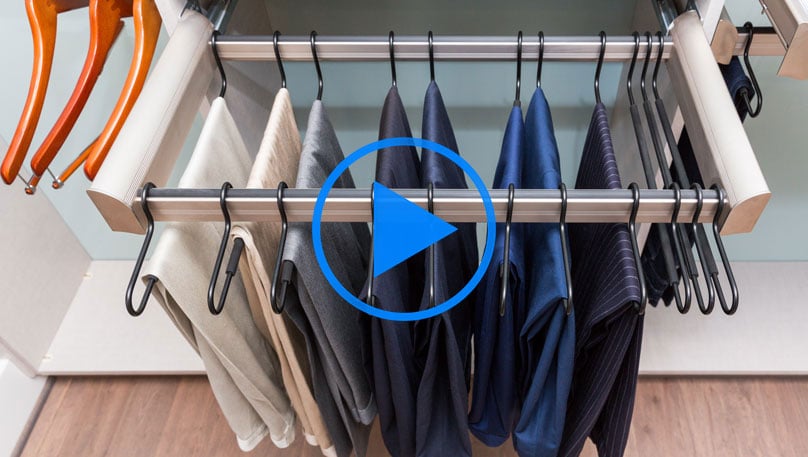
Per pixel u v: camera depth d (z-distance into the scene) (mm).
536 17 1111
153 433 1491
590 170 803
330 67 1196
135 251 1722
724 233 641
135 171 644
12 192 1421
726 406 1436
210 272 744
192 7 817
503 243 697
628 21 1104
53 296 1578
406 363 765
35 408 1535
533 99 831
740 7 1090
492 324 742
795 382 1462
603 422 878
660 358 1433
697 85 699
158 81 720
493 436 916
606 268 691
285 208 639
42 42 864
